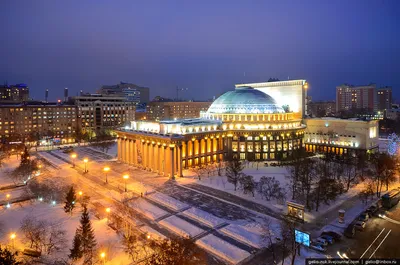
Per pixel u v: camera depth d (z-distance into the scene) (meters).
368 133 143.50
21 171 114.19
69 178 114.62
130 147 139.62
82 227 60.78
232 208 82.06
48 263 54.56
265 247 60.31
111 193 95.62
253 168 127.31
